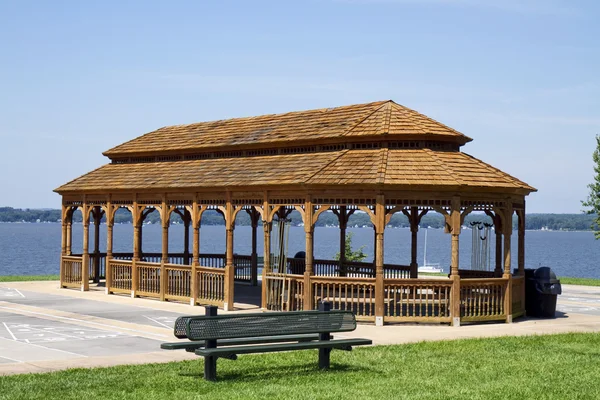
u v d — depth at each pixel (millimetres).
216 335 13391
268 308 24781
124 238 191875
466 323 22406
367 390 13102
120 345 17844
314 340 15344
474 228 26812
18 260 97562
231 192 25469
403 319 21969
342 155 23922
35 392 12547
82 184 31734
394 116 24578
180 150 30500
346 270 30938
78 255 33625
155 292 28453
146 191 28641
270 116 30547
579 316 25000
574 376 14641
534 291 24484
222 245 156625
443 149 23875
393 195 21922
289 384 13477
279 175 24328
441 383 13820
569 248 188500
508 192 22922
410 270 28656
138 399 12227
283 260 24969
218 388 13062
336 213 31312
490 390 13328
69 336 19219
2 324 21422
